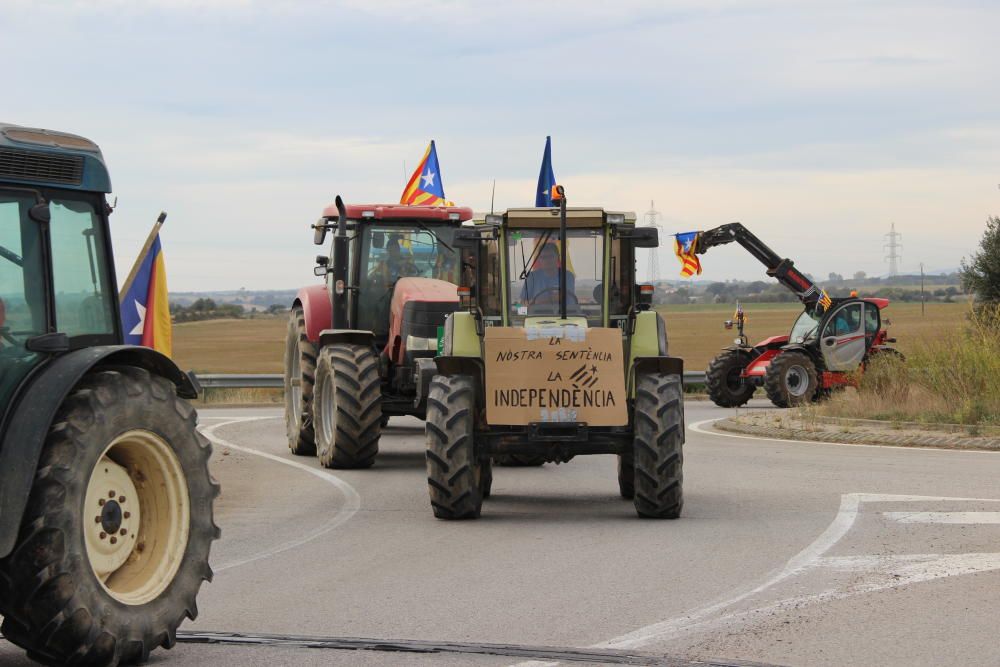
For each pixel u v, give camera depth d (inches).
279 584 315.6
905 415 757.9
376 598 295.6
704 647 243.3
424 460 659.4
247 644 250.2
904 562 328.5
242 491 527.5
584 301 458.6
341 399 597.9
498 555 354.9
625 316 460.4
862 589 295.1
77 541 219.8
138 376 241.3
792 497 465.7
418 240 657.0
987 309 840.3
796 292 1090.1
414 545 375.9
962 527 383.6
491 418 428.8
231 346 2566.4
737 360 1114.7
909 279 7421.3
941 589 293.4
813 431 727.7
